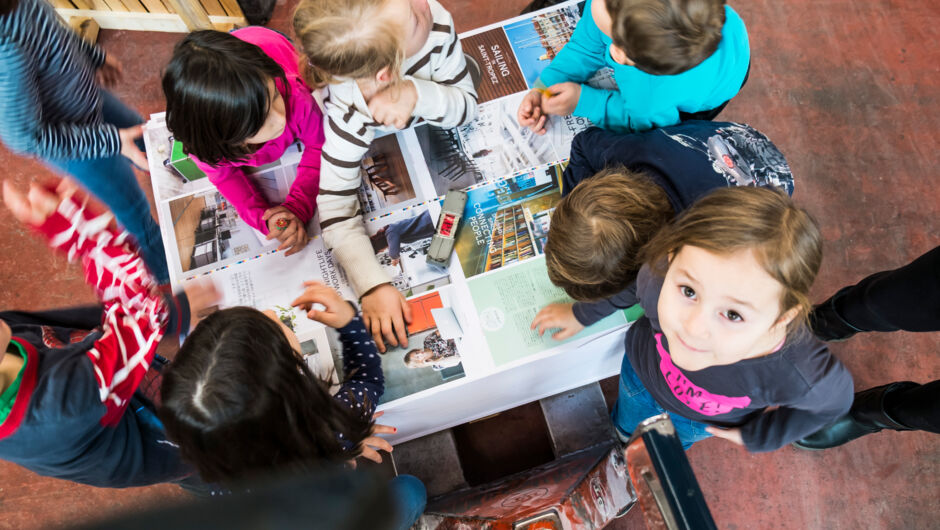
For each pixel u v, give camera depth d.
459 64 1.15
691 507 0.41
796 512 1.55
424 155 1.22
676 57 0.86
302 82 1.17
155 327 1.04
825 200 1.79
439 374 1.05
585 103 1.18
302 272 1.14
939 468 1.54
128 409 1.00
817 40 1.95
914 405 1.17
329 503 0.41
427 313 1.09
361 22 0.84
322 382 0.81
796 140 1.86
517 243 1.14
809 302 0.70
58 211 1.02
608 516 1.03
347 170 1.11
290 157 1.25
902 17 1.95
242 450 0.64
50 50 1.00
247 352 0.66
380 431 1.04
